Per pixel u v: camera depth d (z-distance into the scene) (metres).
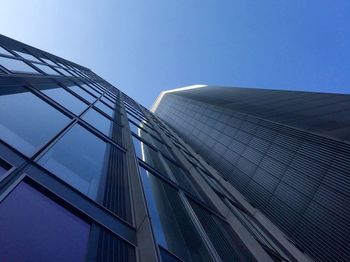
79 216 4.71
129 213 6.23
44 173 4.98
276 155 17.17
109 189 6.59
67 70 18.75
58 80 12.37
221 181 18.41
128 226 5.64
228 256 8.25
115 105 19.27
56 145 6.29
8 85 6.88
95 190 6.05
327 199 12.60
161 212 8.12
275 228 13.30
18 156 4.76
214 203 11.82
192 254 7.14
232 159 21.09
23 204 3.88
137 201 6.66
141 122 20.59
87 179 6.20
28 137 5.64
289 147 16.58
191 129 33.78
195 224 8.67
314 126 16.23
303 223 12.88
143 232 5.48
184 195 10.30
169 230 7.52
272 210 14.83
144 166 10.12
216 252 7.93
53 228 3.98
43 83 9.84
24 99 7.03
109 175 7.26
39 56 16.23
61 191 4.91
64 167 5.82
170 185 10.35
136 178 7.75
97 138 9.04
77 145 7.25
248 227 11.47
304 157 15.12
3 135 4.94
